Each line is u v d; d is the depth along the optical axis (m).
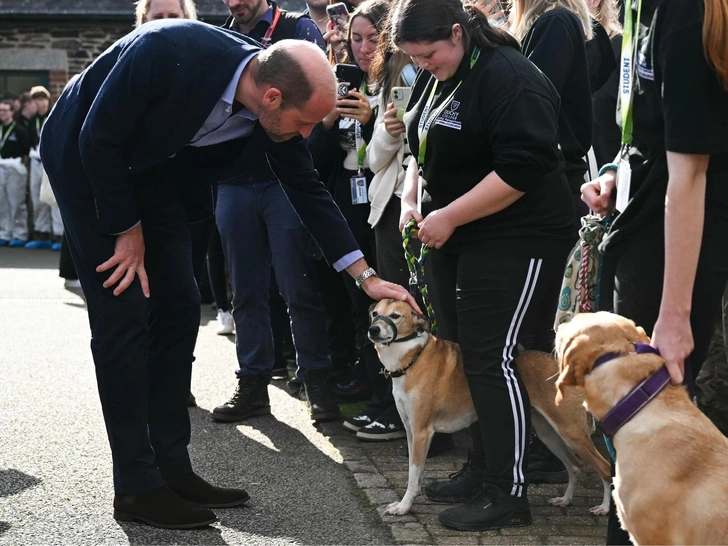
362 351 5.15
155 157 3.07
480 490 3.46
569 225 3.42
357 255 3.68
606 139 4.75
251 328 4.82
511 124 3.14
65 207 3.15
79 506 3.42
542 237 3.32
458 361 3.70
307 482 3.83
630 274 2.71
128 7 13.87
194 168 3.35
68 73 14.27
